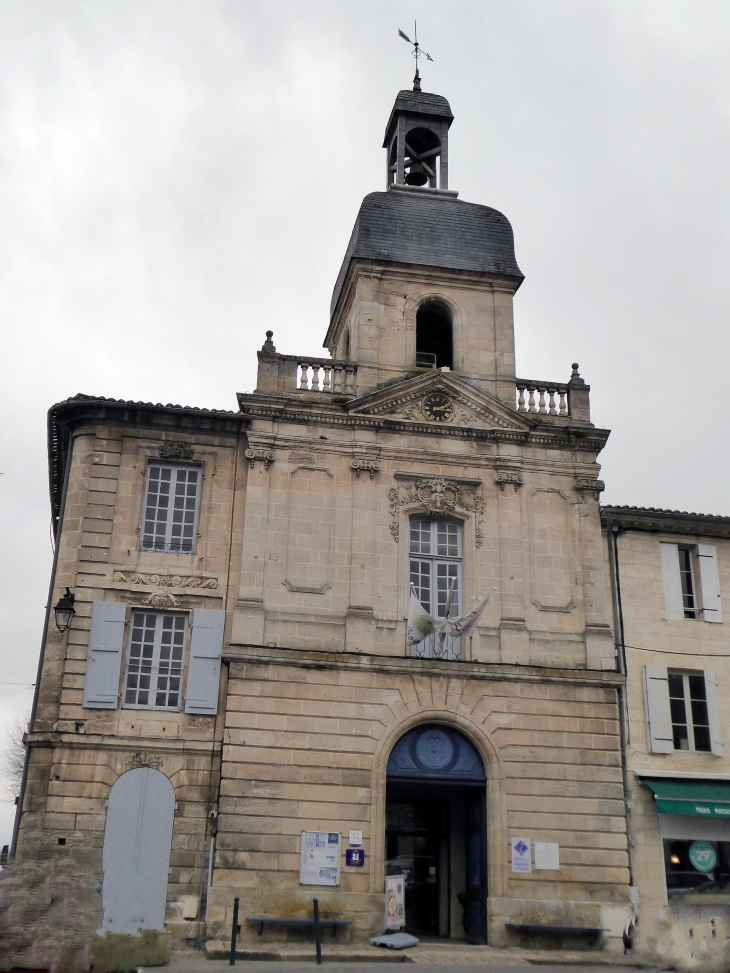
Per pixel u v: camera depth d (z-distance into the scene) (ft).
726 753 77.87
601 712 75.00
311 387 80.94
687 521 82.53
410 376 82.07
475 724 72.90
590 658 76.28
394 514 77.25
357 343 82.79
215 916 65.77
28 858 65.77
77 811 67.67
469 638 75.51
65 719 69.41
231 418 77.20
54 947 50.01
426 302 85.92
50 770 68.28
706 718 79.36
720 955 60.49
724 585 82.99
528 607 77.05
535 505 79.77
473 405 81.15
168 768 69.46
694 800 74.13
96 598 72.54
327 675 72.02
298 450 77.51
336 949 64.34
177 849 67.87
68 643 71.20
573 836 71.72
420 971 57.67
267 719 70.38
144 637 72.95
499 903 69.26
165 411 76.79
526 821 71.56
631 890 71.51
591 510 80.28
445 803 78.28
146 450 76.84
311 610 73.82
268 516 75.46
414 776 71.82
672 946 62.49
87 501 74.74
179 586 73.82
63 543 73.92
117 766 69.00
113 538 74.23
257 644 72.13
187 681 71.56
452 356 85.20
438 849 77.56
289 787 69.26
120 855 67.26
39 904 52.75
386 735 71.41
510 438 80.64
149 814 68.33
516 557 78.02
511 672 74.23
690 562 84.23
